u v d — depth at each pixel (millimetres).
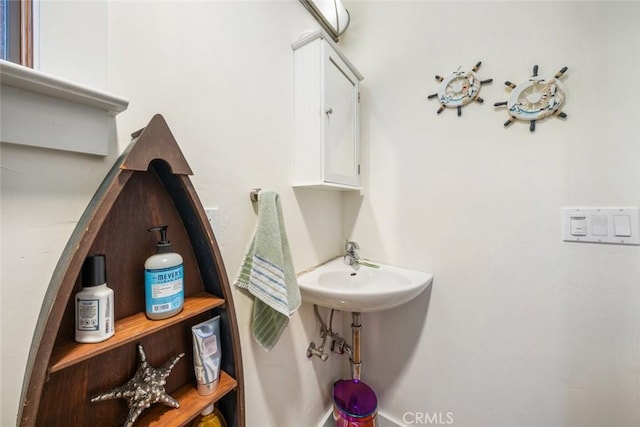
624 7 718
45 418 369
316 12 1036
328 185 906
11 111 334
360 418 1032
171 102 547
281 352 881
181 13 568
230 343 574
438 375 1058
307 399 1037
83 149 403
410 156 1099
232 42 689
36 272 375
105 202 380
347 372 1302
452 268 1016
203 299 549
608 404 771
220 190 655
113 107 420
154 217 504
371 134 1197
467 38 958
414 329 1105
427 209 1064
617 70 731
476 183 959
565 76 797
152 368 478
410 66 1086
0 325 348
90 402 416
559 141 814
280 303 668
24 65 375
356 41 1226
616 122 736
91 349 366
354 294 798
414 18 1070
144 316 464
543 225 849
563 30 798
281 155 868
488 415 966
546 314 854
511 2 876
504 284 921
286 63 890
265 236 690
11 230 352
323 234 1142
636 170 716
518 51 867
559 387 842
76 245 357
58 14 396
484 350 965
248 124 738
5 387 353
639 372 730
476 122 951
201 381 528
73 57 408
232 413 583
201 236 539
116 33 459
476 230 965
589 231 777
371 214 1209
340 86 993
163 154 446
